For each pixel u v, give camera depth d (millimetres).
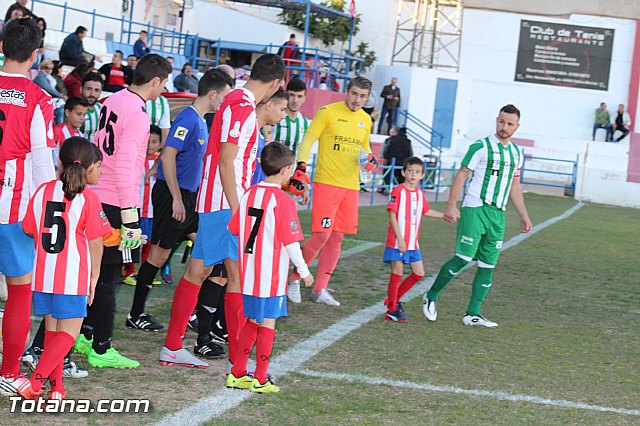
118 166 5859
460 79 31844
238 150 5859
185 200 7215
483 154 7906
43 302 5070
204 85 7215
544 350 7332
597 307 9586
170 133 7012
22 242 5234
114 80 17984
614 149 34031
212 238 5945
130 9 25469
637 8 35969
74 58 18125
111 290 5922
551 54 36531
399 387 5926
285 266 5586
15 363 5164
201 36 30578
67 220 5031
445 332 7812
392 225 7980
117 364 5988
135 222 5875
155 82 6117
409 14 35531
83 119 9039
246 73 23812
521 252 13984
